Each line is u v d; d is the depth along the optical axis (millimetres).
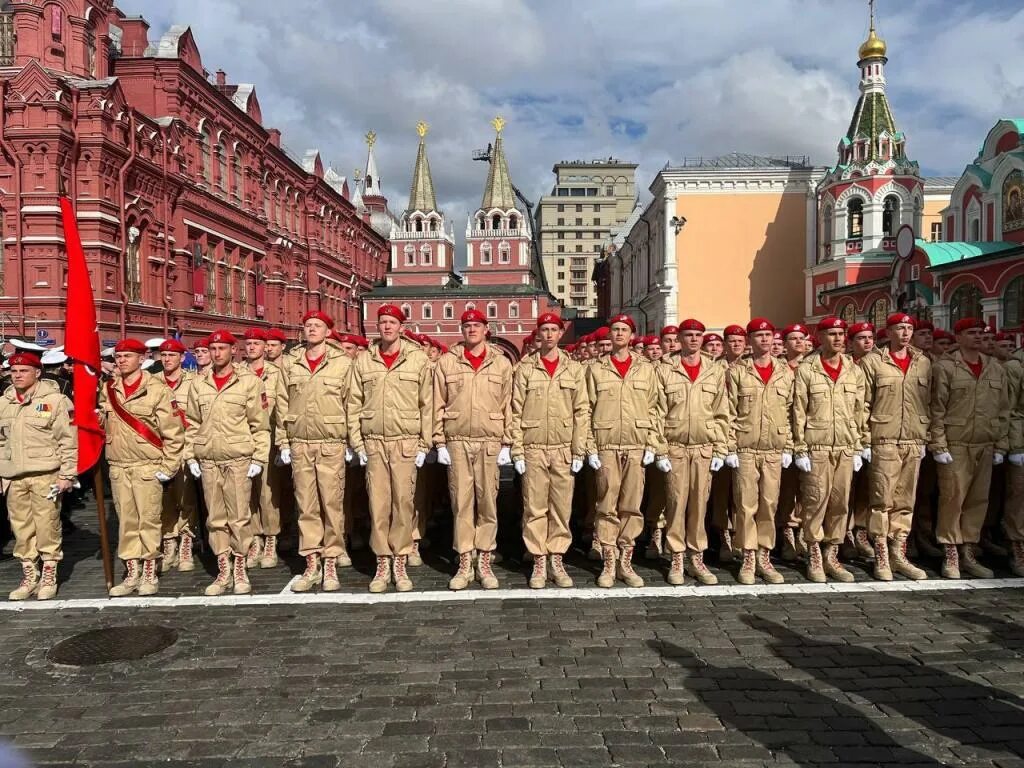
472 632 5859
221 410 7012
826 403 7230
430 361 7746
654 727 4332
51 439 6898
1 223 20938
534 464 7137
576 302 145000
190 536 7977
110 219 22391
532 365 7277
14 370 6719
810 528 7297
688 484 7258
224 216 31984
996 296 22734
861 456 7430
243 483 7066
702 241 42094
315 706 4613
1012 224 27062
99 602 6746
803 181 41750
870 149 35625
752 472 7258
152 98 27609
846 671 5090
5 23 22375
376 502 7020
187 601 6742
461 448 7160
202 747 4148
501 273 70000
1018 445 7375
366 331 63562
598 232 144875
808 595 6812
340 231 56438
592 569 7840
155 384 7141
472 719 4434
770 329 7320
